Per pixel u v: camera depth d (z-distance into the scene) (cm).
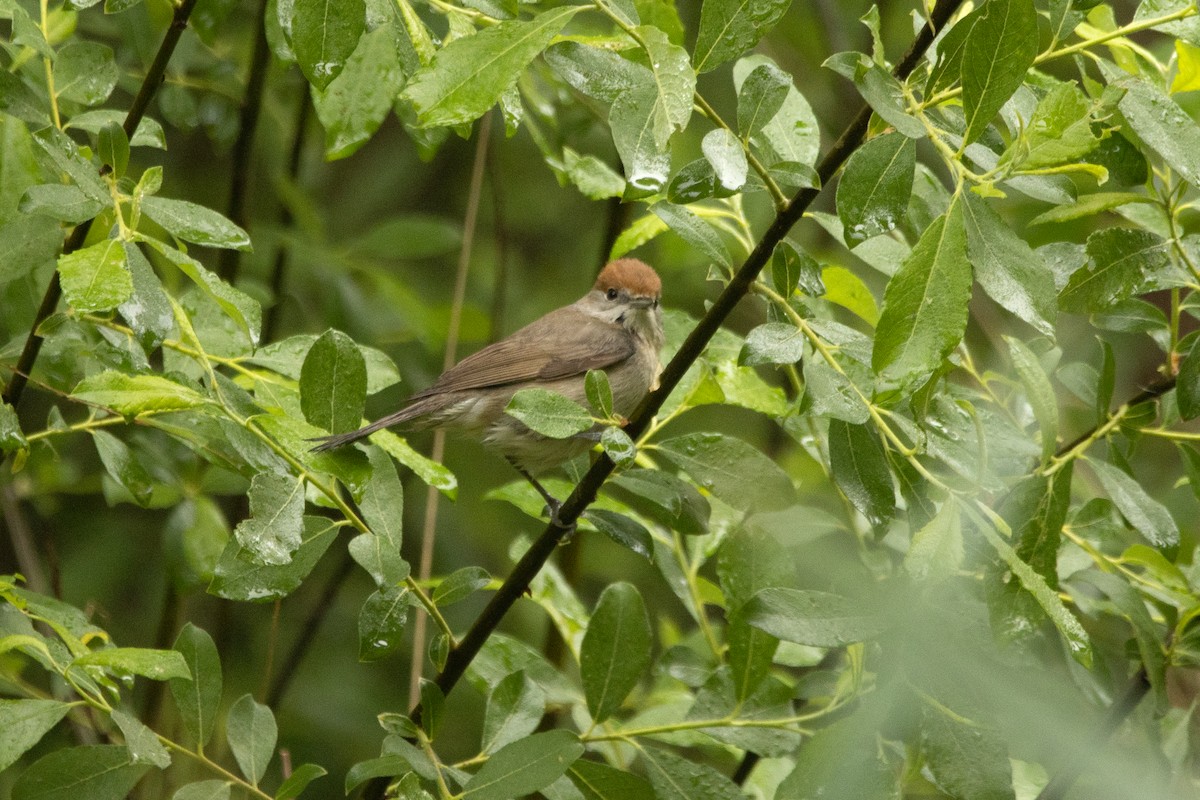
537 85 1001
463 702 1268
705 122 1400
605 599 681
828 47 1388
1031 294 527
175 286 1006
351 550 638
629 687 676
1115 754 614
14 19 704
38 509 1132
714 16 547
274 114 1299
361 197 1551
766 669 684
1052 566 597
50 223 722
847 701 673
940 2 589
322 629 1334
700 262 1221
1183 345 726
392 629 653
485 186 1556
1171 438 731
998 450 713
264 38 1082
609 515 715
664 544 887
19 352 766
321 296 1269
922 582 530
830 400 582
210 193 1397
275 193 1419
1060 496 598
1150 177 701
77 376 799
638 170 524
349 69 804
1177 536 665
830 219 729
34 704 566
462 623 1337
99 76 754
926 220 698
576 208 1572
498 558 1404
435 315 1298
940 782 572
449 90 522
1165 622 781
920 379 504
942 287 505
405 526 1384
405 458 711
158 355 1014
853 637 562
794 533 843
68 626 660
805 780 573
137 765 609
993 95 523
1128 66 721
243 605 1334
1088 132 526
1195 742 764
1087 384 788
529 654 812
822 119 1392
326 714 1274
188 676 564
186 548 909
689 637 947
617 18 530
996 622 586
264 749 649
